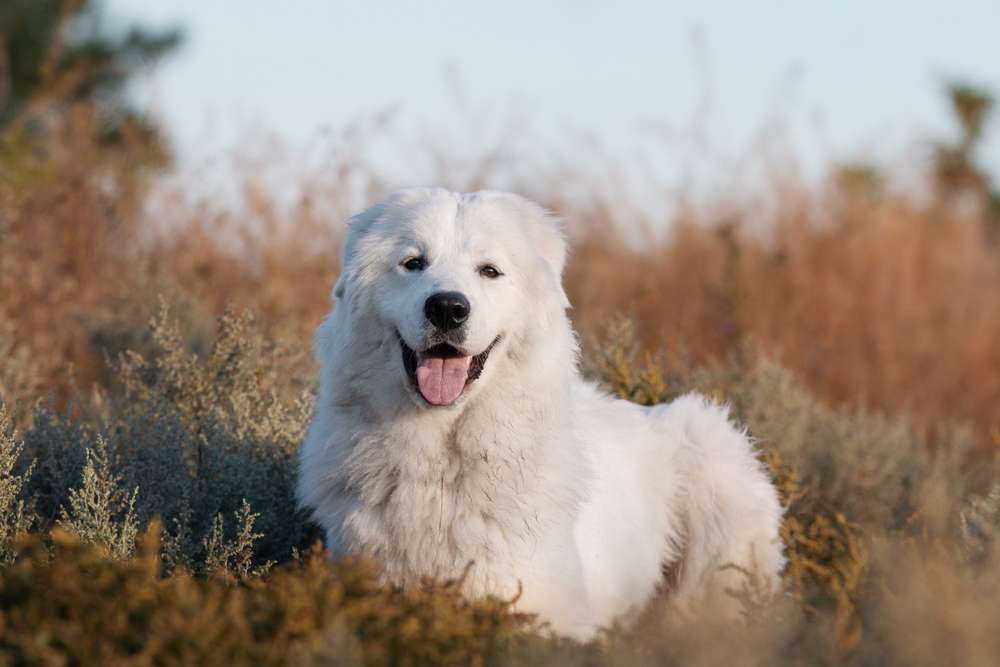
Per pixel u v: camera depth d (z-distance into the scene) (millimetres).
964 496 11570
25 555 6352
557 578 7305
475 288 7164
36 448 8977
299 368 11695
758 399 11984
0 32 30859
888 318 18766
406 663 5527
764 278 18641
